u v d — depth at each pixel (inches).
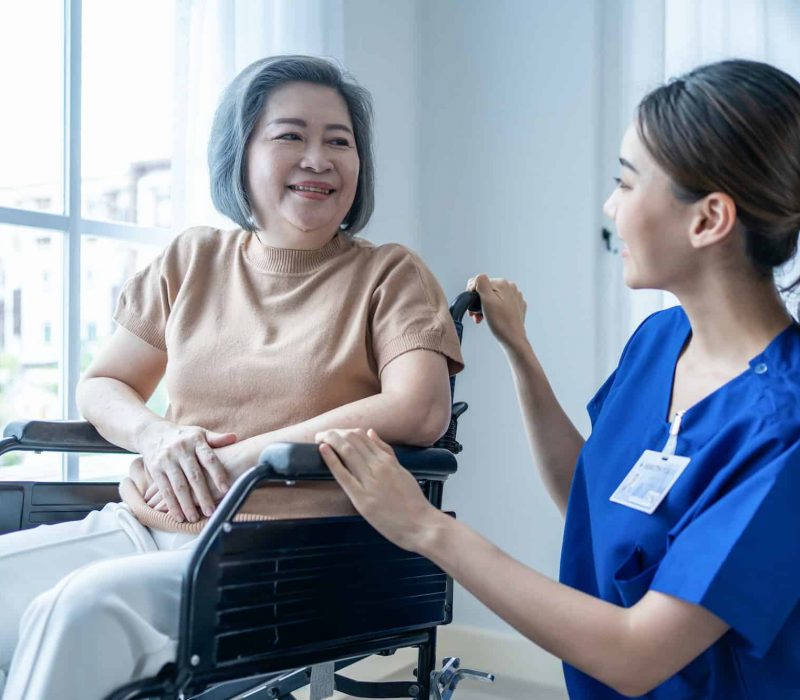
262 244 58.6
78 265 80.5
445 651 107.9
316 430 48.1
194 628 39.2
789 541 36.7
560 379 103.0
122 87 84.7
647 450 44.8
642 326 53.4
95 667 39.7
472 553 40.1
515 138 106.4
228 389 54.2
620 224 43.8
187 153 77.7
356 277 55.9
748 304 43.0
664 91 43.3
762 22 90.1
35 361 80.5
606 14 101.4
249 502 49.6
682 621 36.5
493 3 108.2
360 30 103.3
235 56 80.8
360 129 59.4
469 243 109.7
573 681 47.7
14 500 56.4
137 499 53.9
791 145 39.8
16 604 47.4
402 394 50.1
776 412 39.5
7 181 78.8
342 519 45.7
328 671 51.6
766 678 39.4
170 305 59.3
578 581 48.9
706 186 40.5
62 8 79.3
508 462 106.3
